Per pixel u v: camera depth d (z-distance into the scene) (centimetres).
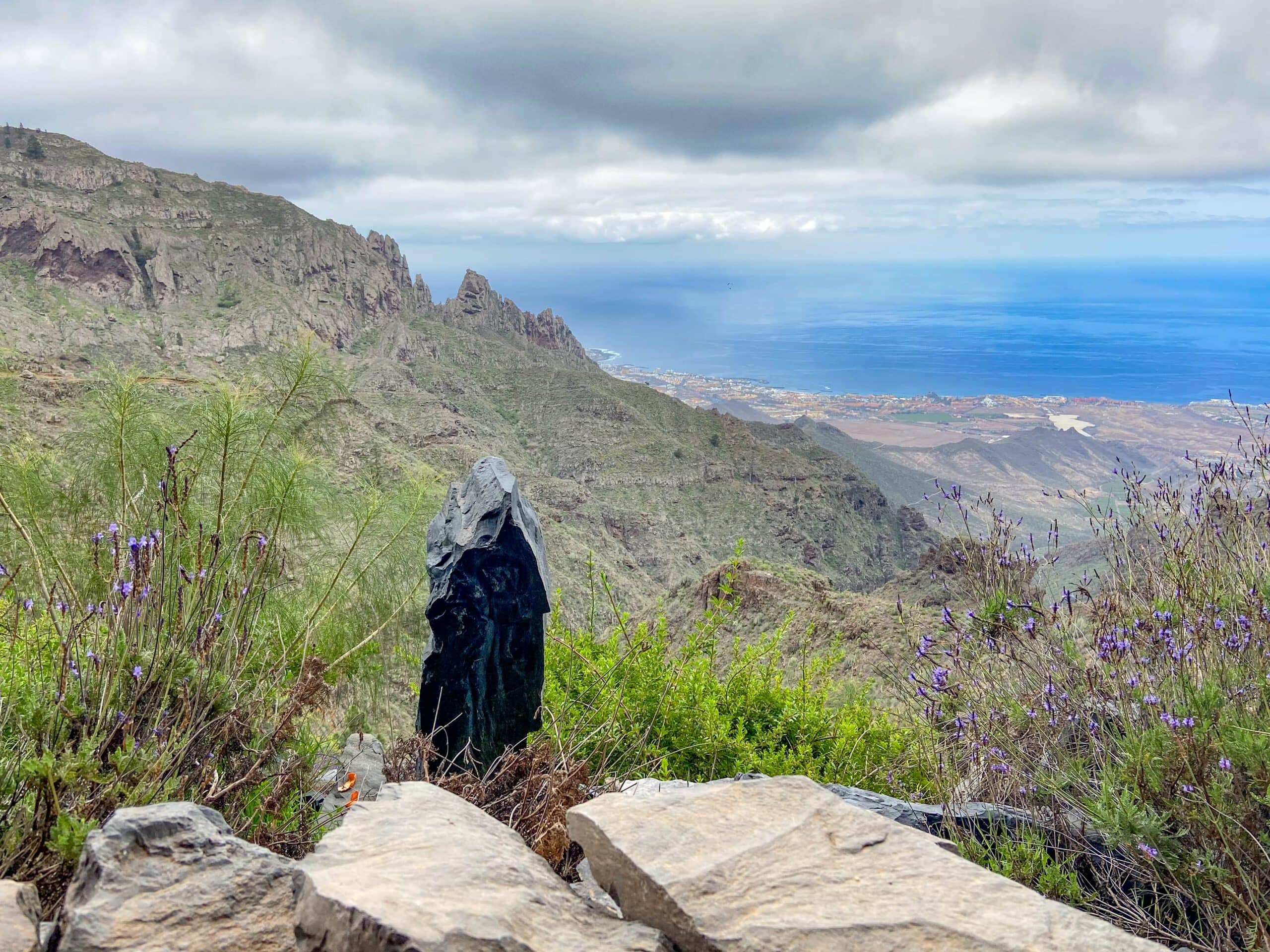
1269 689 315
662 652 693
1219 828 262
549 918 186
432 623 439
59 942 173
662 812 231
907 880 201
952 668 404
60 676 262
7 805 243
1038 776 347
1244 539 386
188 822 201
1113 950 175
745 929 185
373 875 187
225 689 298
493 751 432
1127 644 349
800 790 242
